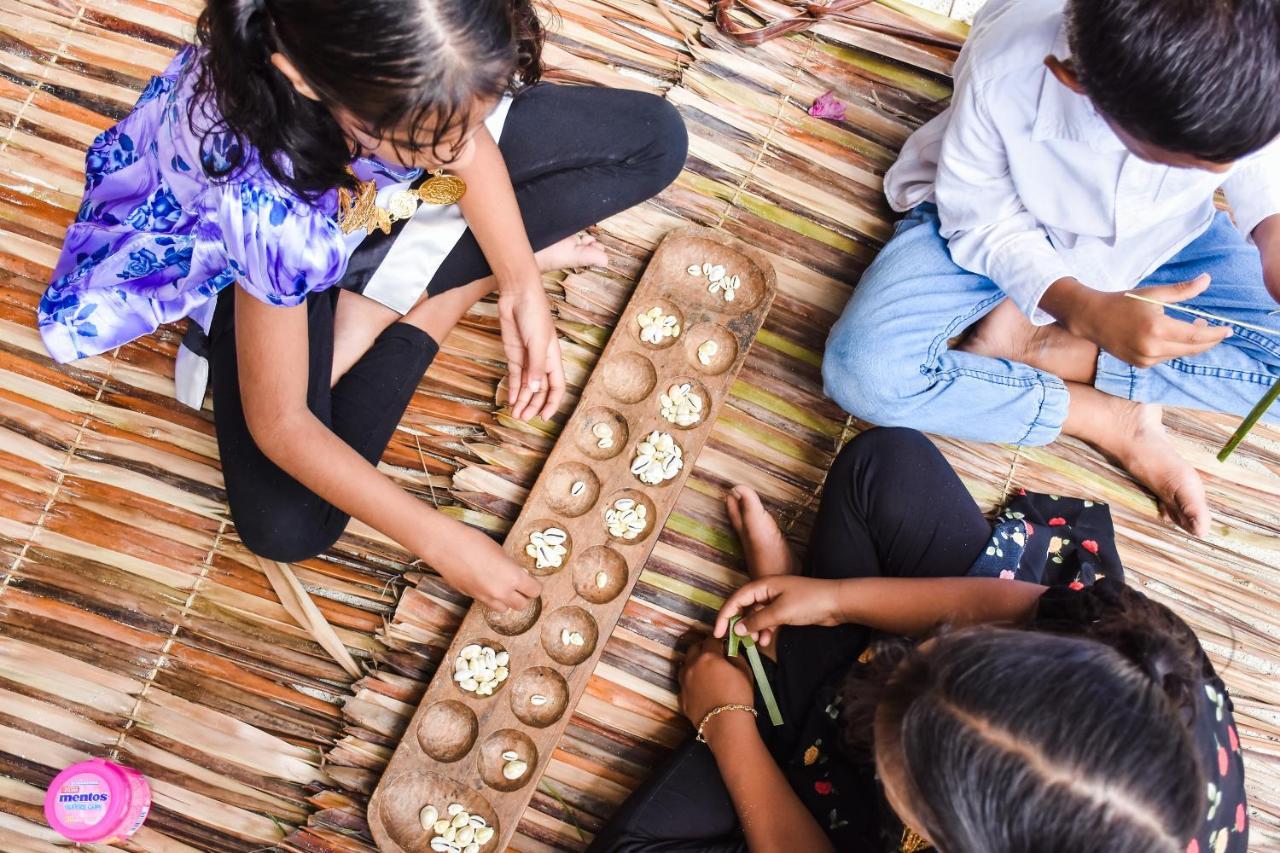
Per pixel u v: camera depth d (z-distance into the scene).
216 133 1.11
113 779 1.55
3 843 1.62
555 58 1.80
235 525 1.55
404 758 1.51
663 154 1.59
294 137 1.03
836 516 1.56
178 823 1.64
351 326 1.53
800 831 1.36
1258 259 1.56
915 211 1.69
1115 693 0.89
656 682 1.70
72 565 1.69
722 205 1.81
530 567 1.60
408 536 1.42
